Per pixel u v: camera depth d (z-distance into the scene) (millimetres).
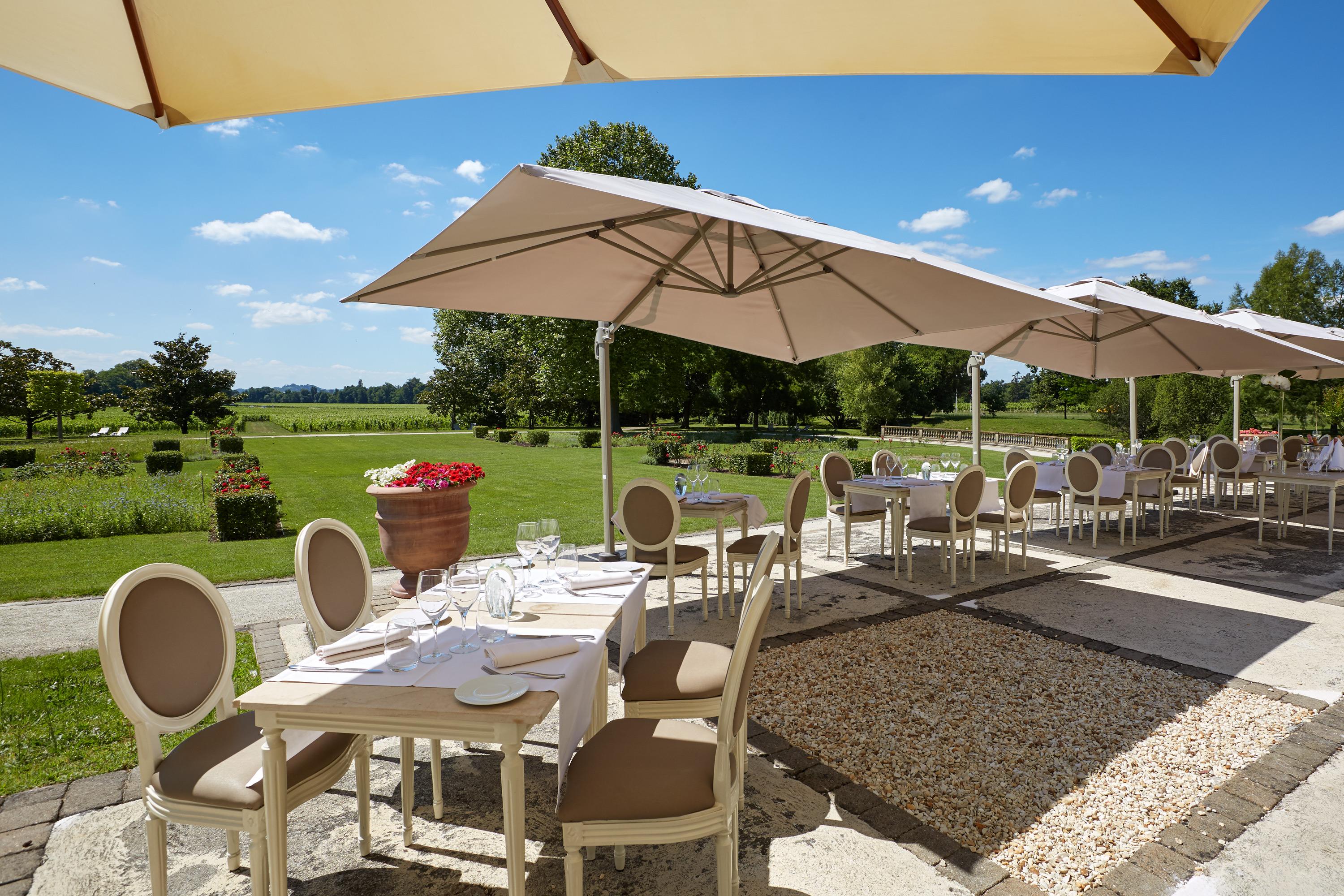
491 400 54781
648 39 1711
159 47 1599
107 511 10523
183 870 2400
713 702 2764
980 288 3662
